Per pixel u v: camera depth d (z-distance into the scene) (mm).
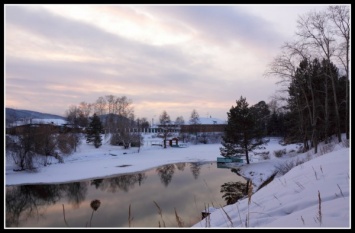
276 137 71500
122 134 61719
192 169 36344
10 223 16250
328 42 23469
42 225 15805
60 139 44344
